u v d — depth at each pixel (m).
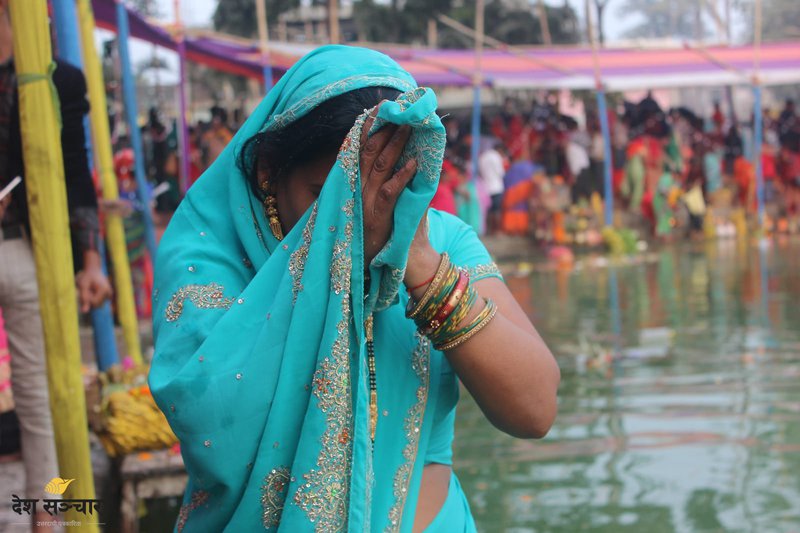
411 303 1.42
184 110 10.73
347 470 1.35
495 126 17.81
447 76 16.47
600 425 4.91
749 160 18.80
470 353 1.42
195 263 1.49
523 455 4.44
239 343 1.38
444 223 1.64
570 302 9.53
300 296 1.36
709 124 20.59
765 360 6.35
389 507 1.45
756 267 12.14
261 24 11.98
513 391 1.44
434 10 25.80
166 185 8.63
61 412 2.45
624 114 18.28
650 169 17.25
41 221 2.40
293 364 1.35
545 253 15.04
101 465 4.21
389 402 1.48
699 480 4.02
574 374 6.14
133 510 3.64
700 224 17.53
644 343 7.09
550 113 18.55
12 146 2.94
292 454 1.36
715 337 7.27
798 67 17.36
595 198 17.08
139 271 7.75
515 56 17.44
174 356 1.41
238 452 1.35
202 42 12.38
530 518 3.63
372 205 1.35
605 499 3.83
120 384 4.14
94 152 4.81
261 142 1.50
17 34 2.36
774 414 5.00
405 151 1.32
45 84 2.38
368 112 1.35
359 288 1.35
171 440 3.92
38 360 3.04
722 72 17.31
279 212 1.52
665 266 12.80
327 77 1.45
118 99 10.52
